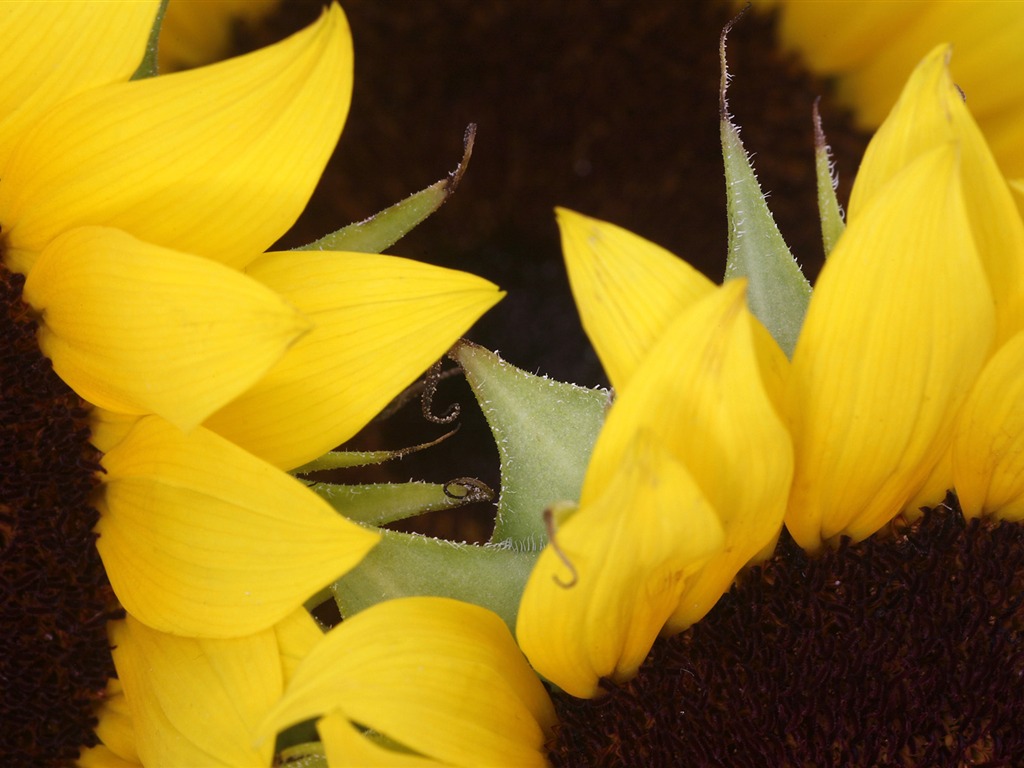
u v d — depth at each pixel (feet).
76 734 0.82
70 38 0.77
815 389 0.74
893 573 0.79
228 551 0.77
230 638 0.79
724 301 0.67
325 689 0.71
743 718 0.77
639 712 0.77
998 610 0.79
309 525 0.76
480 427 1.17
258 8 1.14
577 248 0.72
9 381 0.78
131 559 0.79
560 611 0.71
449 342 0.79
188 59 1.14
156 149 0.76
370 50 1.19
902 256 0.71
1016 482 0.79
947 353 0.73
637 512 0.67
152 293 0.72
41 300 0.78
